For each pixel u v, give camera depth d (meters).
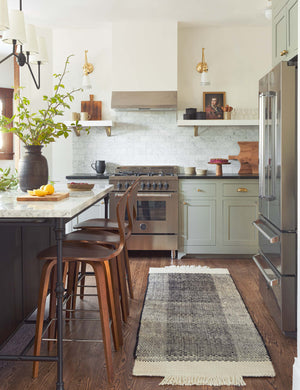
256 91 5.85
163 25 5.54
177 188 5.18
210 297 3.73
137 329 3.02
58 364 2.19
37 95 5.85
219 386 2.25
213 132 5.87
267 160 3.21
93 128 5.92
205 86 5.86
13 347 2.75
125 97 5.50
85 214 5.33
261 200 3.56
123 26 5.54
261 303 3.60
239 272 4.64
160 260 5.23
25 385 2.26
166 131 5.89
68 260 2.28
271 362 2.52
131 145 5.91
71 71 5.88
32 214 2.12
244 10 5.13
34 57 3.37
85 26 5.71
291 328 2.90
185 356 2.59
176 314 3.31
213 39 5.83
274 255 3.07
